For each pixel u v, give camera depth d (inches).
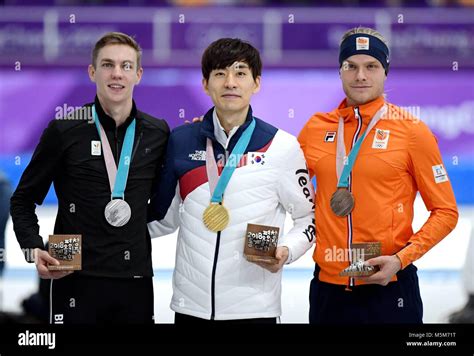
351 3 321.7
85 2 320.8
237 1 323.0
